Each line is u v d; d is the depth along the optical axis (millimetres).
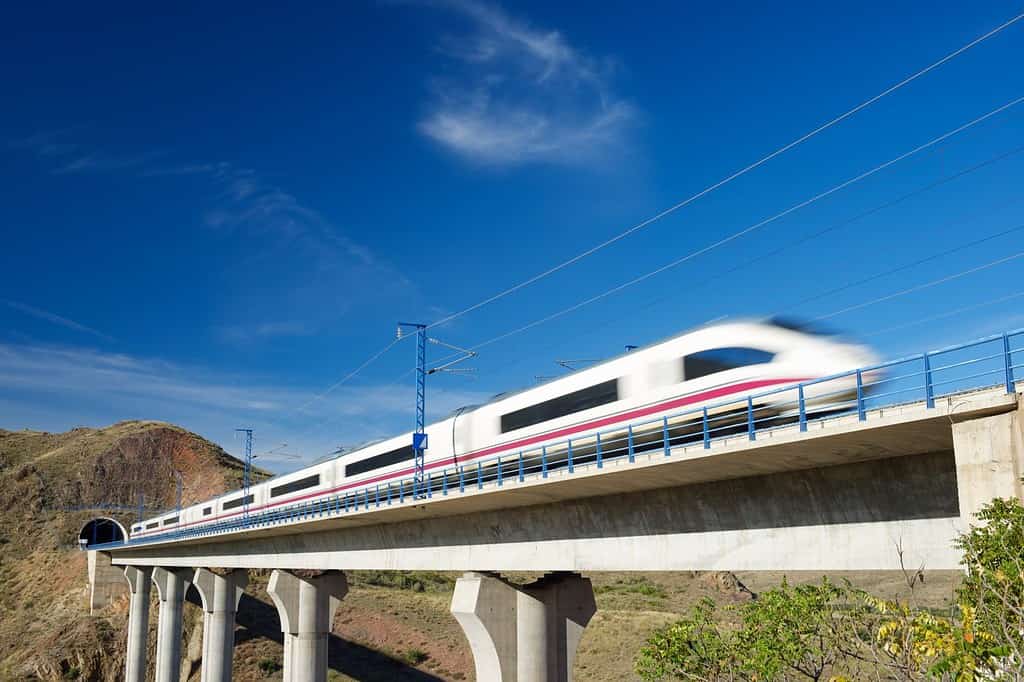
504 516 32625
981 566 12938
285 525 46281
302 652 54469
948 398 16344
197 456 157625
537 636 34906
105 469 146375
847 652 18578
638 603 100312
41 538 121438
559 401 34656
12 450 156000
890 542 18797
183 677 84938
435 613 92500
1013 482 14469
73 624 92250
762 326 27172
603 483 24750
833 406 19703
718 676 21344
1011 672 11859
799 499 20922
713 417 24516
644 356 30641
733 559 22594
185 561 74250
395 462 47156
